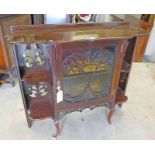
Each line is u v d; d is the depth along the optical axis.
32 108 1.51
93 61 1.22
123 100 1.65
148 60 2.86
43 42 1.04
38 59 1.37
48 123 1.65
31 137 1.51
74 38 1.08
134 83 2.26
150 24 2.38
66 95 1.33
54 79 1.19
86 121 1.69
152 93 2.10
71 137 1.53
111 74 1.34
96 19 1.81
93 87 1.38
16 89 2.05
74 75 1.25
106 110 1.83
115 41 1.15
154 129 1.63
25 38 1.09
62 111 1.40
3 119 1.66
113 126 1.65
